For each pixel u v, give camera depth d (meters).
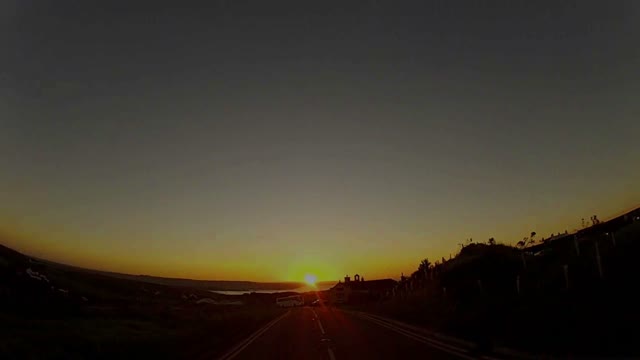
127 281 118.56
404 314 41.38
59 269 97.50
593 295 20.28
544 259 34.31
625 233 26.83
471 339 20.92
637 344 14.18
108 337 27.81
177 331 35.50
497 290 31.84
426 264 68.38
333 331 29.27
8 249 81.94
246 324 39.97
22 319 37.06
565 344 15.80
